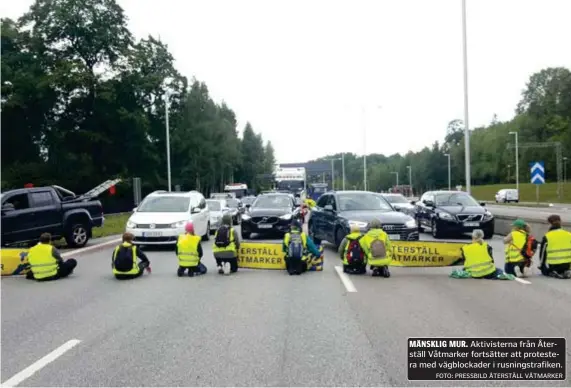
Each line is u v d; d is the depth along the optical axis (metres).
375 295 9.25
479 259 11.03
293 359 5.69
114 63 53.06
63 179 52.06
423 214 22.38
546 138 105.81
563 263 10.93
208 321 7.43
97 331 6.99
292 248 11.57
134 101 54.16
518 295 9.17
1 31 49.41
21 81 48.12
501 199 73.81
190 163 71.75
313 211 17.84
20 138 51.72
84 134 51.19
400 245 12.56
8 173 50.19
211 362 5.62
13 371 5.43
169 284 10.65
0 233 15.30
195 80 83.56
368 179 179.12
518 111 118.44
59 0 51.38
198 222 18.81
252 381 5.05
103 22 52.56
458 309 8.05
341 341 6.35
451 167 142.25
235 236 12.01
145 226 16.55
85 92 51.19
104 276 11.85
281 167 48.50
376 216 14.70
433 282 10.60
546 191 89.19
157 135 58.59
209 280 11.09
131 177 56.09
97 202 19.23
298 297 9.12
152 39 59.44
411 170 154.38
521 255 11.08
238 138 111.31
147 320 7.56
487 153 122.25
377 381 5.05
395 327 6.99
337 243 15.33
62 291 10.02
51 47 52.12
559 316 7.55
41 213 16.66
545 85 110.38
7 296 9.54
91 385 5.01
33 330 7.09
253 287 10.20
